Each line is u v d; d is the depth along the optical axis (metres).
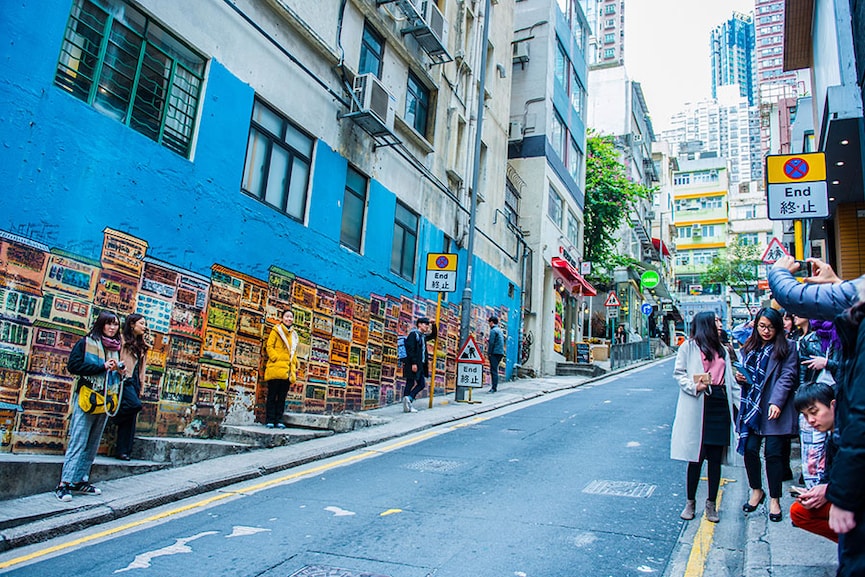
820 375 5.23
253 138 9.77
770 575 4.25
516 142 23.83
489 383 18.12
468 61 17.88
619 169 32.62
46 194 6.60
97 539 5.00
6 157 6.23
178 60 8.47
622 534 5.21
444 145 16.44
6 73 6.27
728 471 7.76
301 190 10.88
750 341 5.89
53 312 6.61
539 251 22.84
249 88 9.58
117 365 6.03
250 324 9.41
